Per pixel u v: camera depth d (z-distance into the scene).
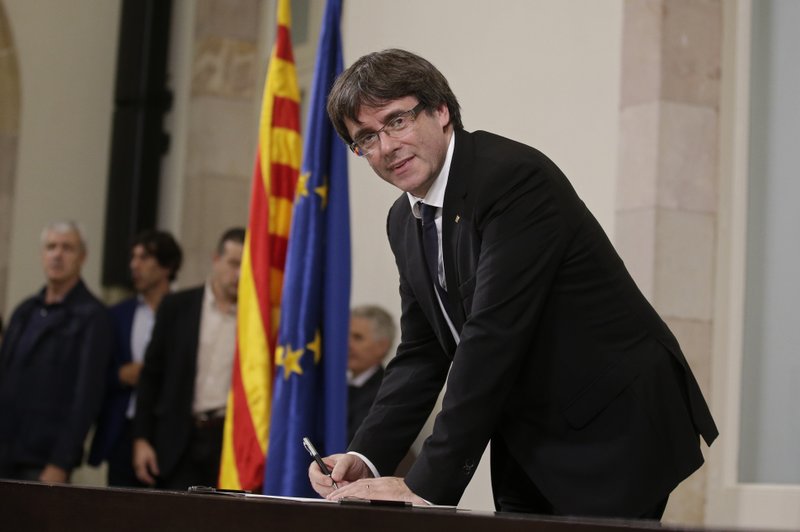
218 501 2.93
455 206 3.66
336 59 6.41
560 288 3.63
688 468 3.63
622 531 2.26
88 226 12.16
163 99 11.94
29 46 12.01
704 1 7.16
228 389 8.16
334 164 6.34
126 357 9.19
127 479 8.70
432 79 3.71
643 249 7.00
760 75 7.03
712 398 6.95
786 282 6.73
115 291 11.94
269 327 6.45
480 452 3.50
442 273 3.84
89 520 3.24
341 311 6.25
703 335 6.97
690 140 7.05
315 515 2.74
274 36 11.41
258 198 6.56
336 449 6.16
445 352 3.98
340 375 6.21
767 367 6.78
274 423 6.20
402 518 2.59
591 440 3.62
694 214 7.04
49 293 8.95
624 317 3.67
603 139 7.37
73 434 8.48
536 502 3.90
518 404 3.73
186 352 8.16
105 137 12.27
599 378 3.62
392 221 4.09
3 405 8.80
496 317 3.49
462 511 2.76
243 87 11.54
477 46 8.42
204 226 11.32
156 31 12.01
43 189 12.01
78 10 12.30
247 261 6.52
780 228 6.80
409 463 7.61
